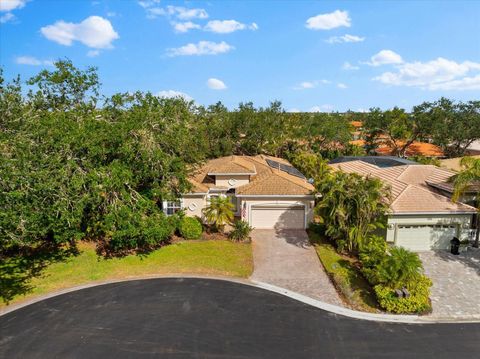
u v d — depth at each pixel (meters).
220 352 11.95
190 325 13.61
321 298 15.91
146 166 20.17
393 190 23.95
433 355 11.88
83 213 19.50
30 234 16.11
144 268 18.94
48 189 15.44
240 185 28.92
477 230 22.05
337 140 57.53
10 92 20.27
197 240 22.81
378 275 15.78
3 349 12.06
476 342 12.66
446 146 62.19
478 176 20.81
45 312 14.55
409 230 21.77
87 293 16.25
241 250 21.47
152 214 20.31
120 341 12.55
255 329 13.37
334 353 11.94
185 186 22.58
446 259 20.64
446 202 22.09
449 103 58.25
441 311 14.93
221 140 46.31
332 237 21.78
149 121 21.36
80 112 21.62
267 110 51.31
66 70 25.33
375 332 13.26
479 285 17.42
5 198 13.96
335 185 20.03
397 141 65.38
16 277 17.70
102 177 17.39
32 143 16.67
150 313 14.49
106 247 21.39
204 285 17.11
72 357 11.66
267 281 17.59
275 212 25.47
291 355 11.81
